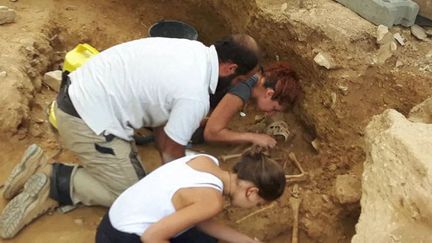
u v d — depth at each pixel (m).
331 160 3.68
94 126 3.01
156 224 2.48
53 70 4.52
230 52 2.87
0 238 3.21
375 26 3.85
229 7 4.62
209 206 2.50
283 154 3.95
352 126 3.62
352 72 3.69
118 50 3.03
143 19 5.15
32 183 3.25
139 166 3.19
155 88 2.89
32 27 4.56
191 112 2.83
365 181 2.73
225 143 3.99
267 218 3.45
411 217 2.46
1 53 4.12
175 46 2.93
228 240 2.85
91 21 4.95
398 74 3.66
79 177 3.28
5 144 3.73
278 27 4.04
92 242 3.24
